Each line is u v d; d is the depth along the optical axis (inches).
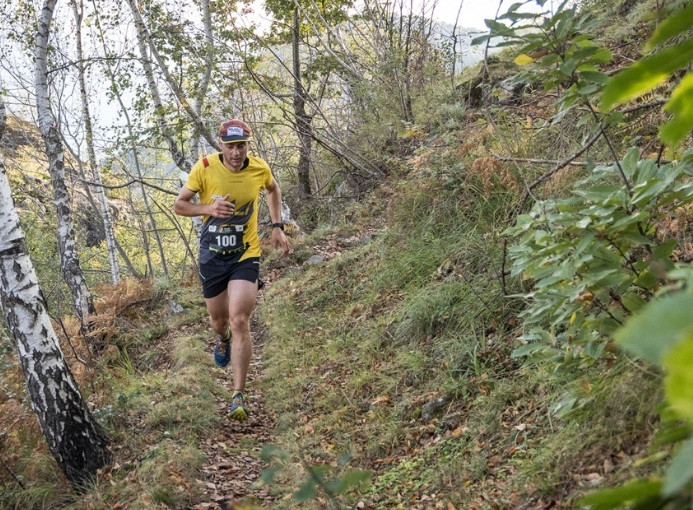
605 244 103.5
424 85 445.4
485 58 166.2
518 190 215.8
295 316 275.7
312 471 51.9
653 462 90.5
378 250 283.0
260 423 201.2
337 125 512.4
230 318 197.6
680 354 17.2
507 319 181.5
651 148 170.4
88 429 175.3
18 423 198.5
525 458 124.8
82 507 156.9
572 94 104.0
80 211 818.8
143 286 374.9
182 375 232.2
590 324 105.4
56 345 175.9
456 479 131.0
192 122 437.1
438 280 222.5
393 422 165.9
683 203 101.8
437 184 267.7
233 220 199.9
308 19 502.3
